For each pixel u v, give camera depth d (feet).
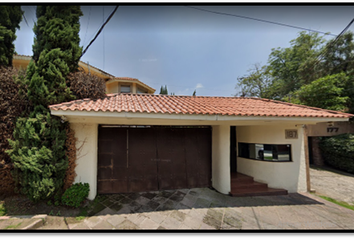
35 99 12.98
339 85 34.42
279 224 12.46
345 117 15.37
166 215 13.05
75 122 14.23
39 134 12.34
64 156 13.79
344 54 36.94
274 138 19.99
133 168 17.47
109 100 16.84
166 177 18.15
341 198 18.02
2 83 12.89
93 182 15.06
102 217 12.44
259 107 19.49
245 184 19.56
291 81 55.36
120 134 17.56
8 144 12.99
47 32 14.35
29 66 13.33
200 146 19.45
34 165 11.73
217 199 16.29
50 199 13.06
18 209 12.17
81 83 15.03
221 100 24.16
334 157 30.89
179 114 13.38
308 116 15.35
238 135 23.95
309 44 55.42
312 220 13.10
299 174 19.84
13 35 15.30
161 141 18.40
